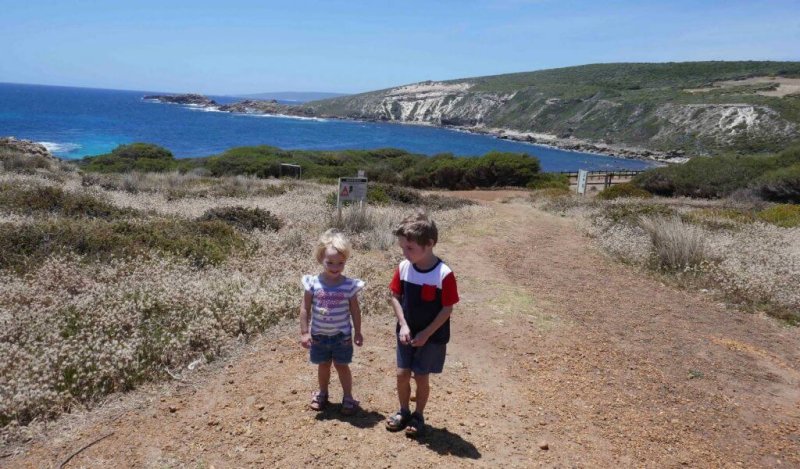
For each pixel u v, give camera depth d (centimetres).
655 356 554
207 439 347
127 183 1722
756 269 854
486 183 3281
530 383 471
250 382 432
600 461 356
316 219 1200
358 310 381
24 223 796
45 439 344
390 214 1246
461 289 749
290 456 330
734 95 10531
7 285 578
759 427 421
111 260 701
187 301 580
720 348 588
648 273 916
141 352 457
